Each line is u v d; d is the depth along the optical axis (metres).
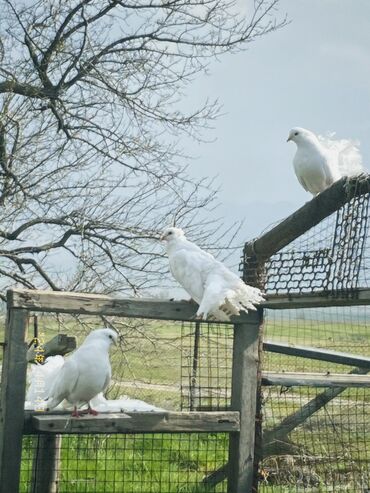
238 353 5.20
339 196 5.07
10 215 8.41
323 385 5.40
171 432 5.02
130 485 5.84
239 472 5.14
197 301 5.05
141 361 8.20
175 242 5.23
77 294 4.95
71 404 5.09
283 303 5.21
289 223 5.24
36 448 5.35
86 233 8.52
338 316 5.70
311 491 5.78
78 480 5.80
